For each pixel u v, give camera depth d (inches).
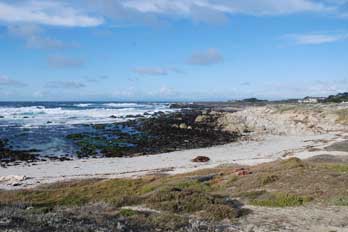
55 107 5821.9
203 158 1528.1
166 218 523.5
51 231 410.0
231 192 731.4
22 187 1032.2
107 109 5487.2
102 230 430.0
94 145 1987.0
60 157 1668.3
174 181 880.9
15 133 2417.6
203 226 494.9
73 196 829.8
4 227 404.2
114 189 882.8
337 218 534.6
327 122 2834.6
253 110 4035.4
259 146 1963.6
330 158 1246.9
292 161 992.2
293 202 618.2
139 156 1699.1
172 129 2714.1
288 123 2915.8
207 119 3430.1
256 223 524.1
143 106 7135.8
